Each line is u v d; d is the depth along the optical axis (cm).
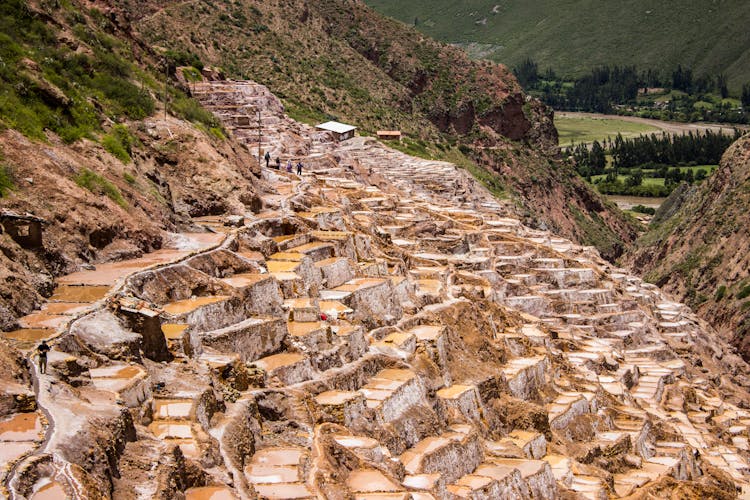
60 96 8794
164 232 8412
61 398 4947
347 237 10181
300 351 7444
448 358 9356
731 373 16962
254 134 17650
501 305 12706
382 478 6431
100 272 7212
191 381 6112
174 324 6738
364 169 18775
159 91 11469
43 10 10400
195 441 5397
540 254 15775
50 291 6581
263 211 10519
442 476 7044
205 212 9856
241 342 7131
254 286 7756
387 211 14762
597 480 8944
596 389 11462
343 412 6981
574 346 13275
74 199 7644
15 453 4281
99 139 8956
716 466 11506
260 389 6762
